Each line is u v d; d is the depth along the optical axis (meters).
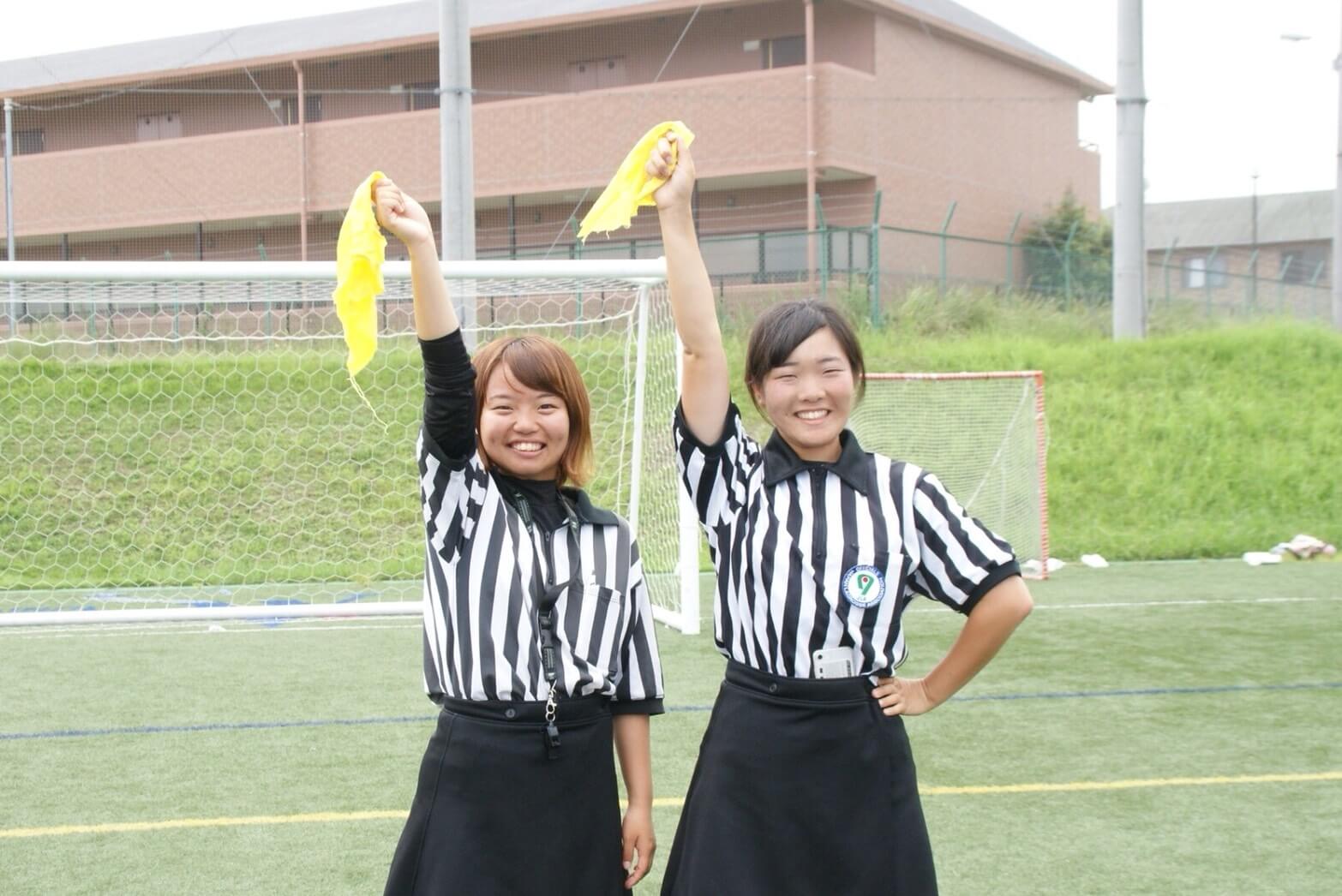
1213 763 4.54
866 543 2.31
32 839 3.82
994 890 3.42
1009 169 22.16
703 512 2.44
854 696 2.30
